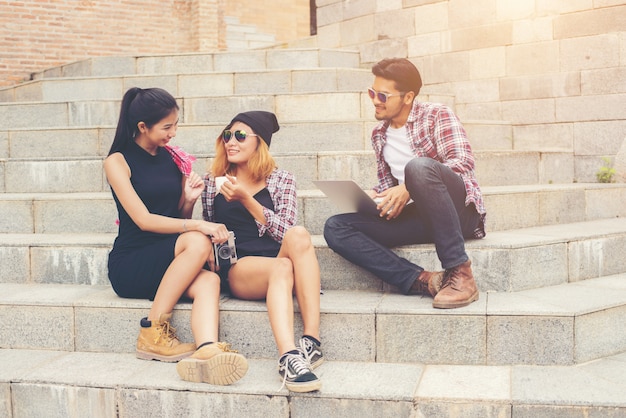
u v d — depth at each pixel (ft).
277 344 9.55
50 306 11.13
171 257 10.57
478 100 22.20
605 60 19.48
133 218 10.75
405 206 11.59
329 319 10.38
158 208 11.12
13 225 14.39
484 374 9.61
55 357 10.77
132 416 9.45
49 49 32.73
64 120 20.39
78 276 12.62
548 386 9.05
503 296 10.97
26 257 12.76
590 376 9.43
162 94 10.79
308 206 13.50
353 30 25.67
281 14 47.32
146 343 10.46
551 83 20.54
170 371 9.95
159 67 24.99
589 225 14.38
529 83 21.02
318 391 9.02
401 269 11.06
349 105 18.97
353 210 11.31
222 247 10.73
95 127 17.78
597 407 8.45
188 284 10.49
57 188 15.88
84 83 22.84
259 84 21.52
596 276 12.60
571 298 10.75
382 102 11.41
